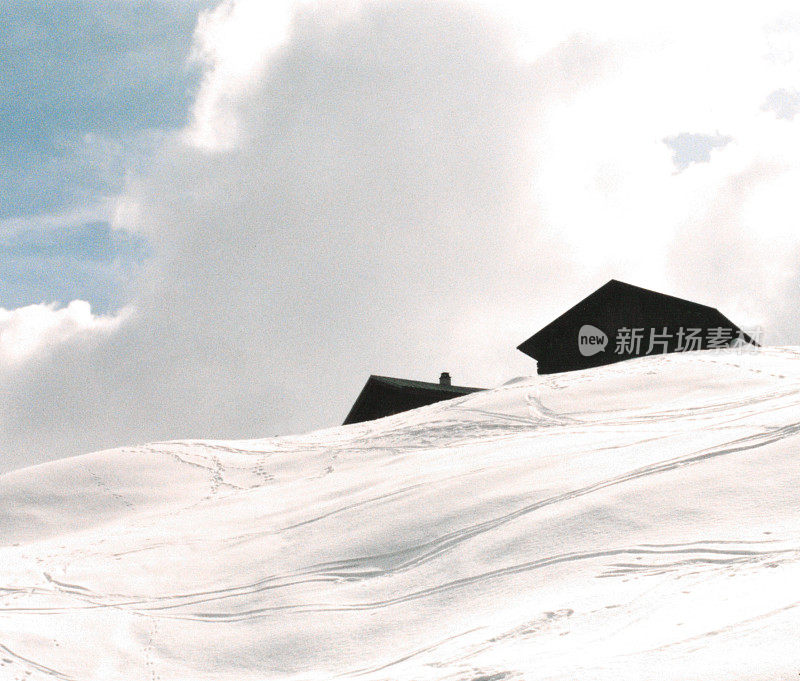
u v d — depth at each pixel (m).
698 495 13.41
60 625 14.29
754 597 9.13
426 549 14.52
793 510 12.18
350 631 12.30
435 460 20.77
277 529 17.95
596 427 21.38
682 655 7.68
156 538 19.22
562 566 12.20
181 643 13.23
